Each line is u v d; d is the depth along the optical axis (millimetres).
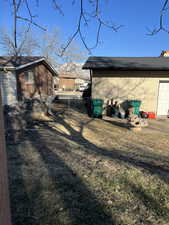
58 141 4402
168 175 2746
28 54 17156
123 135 5746
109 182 2428
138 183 2436
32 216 1745
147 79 8750
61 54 2086
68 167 2863
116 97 8914
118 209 1892
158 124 7504
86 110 10297
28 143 4078
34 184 2312
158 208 1927
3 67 9383
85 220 1718
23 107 5938
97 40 1954
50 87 15281
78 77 34812
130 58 10586
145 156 3795
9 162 2971
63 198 2043
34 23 1707
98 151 3908
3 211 651
